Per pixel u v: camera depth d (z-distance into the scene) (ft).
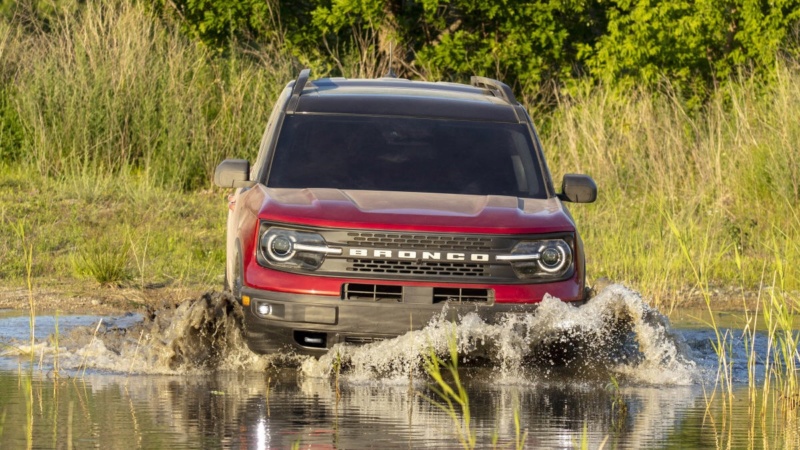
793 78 152.76
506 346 58.90
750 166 142.92
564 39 190.70
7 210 122.93
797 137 139.85
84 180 135.95
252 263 59.93
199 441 41.96
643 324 61.67
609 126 160.45
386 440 42.86
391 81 78.13
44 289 93.71
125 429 44.06
